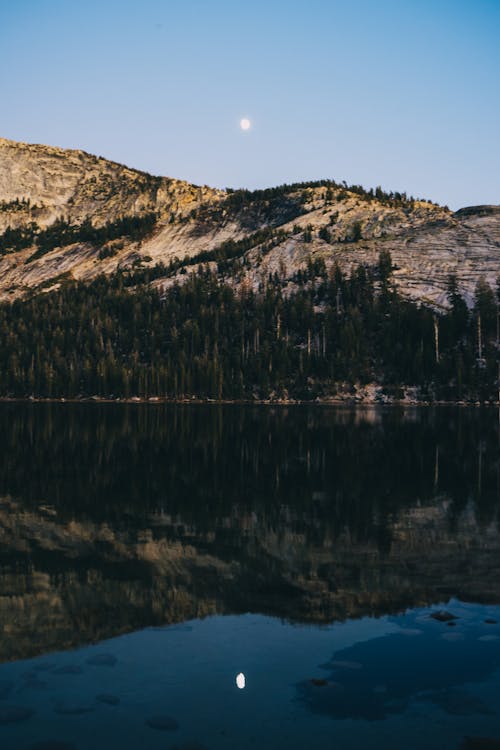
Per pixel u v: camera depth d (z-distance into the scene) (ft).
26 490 90.99
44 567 53.36
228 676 33.83
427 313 593.42
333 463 122.52
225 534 65.46
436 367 531.50
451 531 67.10
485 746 27.53
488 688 32.65
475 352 561.84
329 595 46.73
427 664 35.32
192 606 44.29
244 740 27.81
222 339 636.89
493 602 45.39
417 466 118.62
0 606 43.93
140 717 29.68
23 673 34.09
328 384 541.34
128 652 36.73
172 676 33.78
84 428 209.56
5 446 148.05
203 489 93.09
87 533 65.57
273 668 34.78
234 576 51.13
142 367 578.25
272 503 82.64
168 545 60.90
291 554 57.93
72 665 35.04
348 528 68.33
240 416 302.25
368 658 36.06
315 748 27.25
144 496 87.20
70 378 583.58
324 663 35.40
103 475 105.60
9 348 650.02
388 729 28.84
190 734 28.32
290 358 579.07
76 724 29.04
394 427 225.76
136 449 144.56
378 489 93.91
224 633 39.58
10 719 29.43
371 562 55.31
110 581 49.67
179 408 400.88
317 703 31.12
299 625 40.93
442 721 29.50
